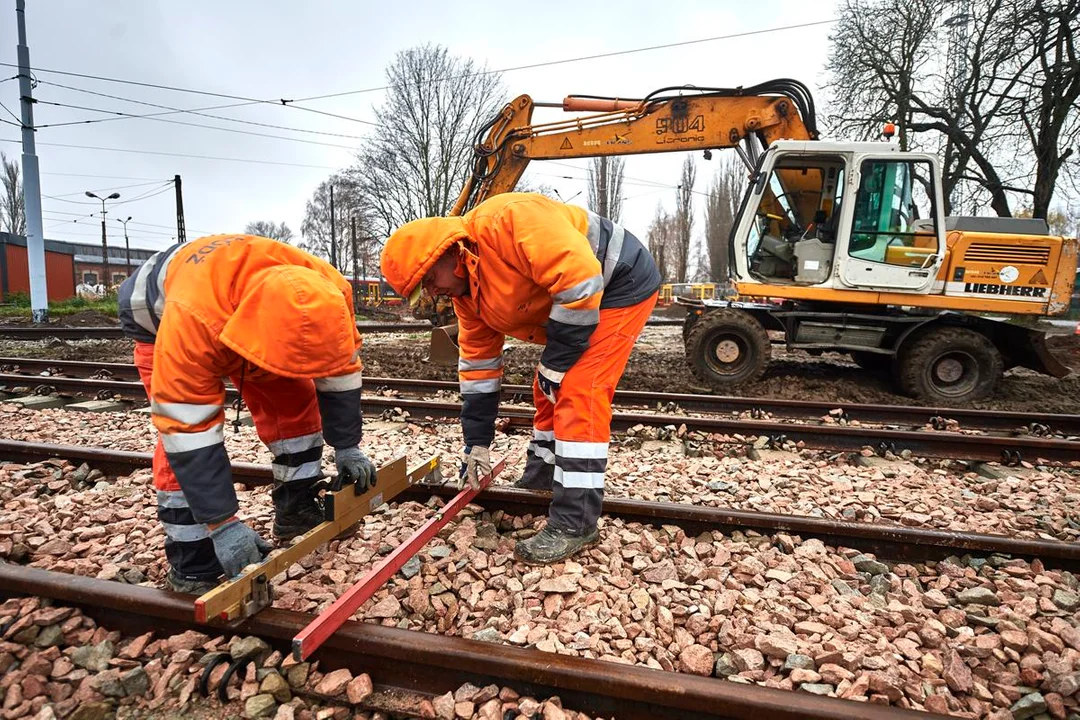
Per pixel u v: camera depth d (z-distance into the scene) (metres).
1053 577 2.64
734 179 44.50
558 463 2.72
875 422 5.76
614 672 1.85
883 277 7.25
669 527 3.06
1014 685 2.01
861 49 17.44
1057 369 7.26
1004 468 4.39
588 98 8.45
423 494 3.33
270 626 2.02
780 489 3.78
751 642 2.11
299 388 2.62
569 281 2.28
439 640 1.97
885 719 1.69
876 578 2.61
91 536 2.92
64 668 2.00
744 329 7.50
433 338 8.11
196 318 1.88
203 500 1.98
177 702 1.90
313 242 51.84
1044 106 15.41
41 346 11.09
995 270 7.21
